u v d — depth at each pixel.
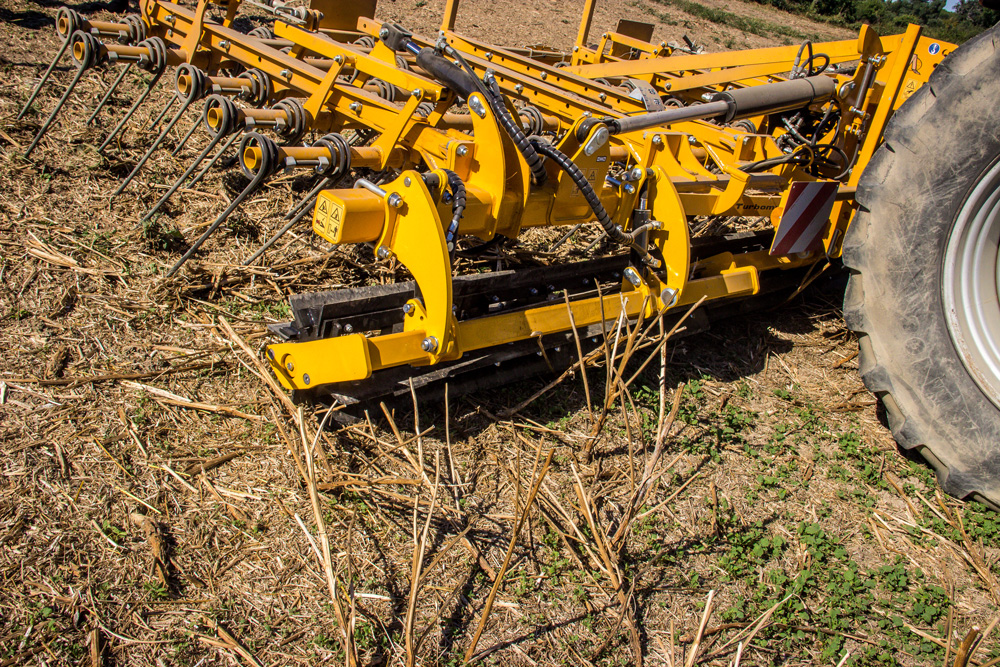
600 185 3.37
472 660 2.26
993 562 2.99
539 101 4.83
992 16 34.94
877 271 3.25
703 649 2.44
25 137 4.93
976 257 3.04
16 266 3.72
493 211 3.08
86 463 2.71
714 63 4.98
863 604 2.72
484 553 2.65
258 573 2.43
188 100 4.43
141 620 2.21
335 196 2.79
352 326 3.12
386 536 2.65
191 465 2.79
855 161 4.29
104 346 3.34
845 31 26.05
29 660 2.03
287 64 4.27
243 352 3.45
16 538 2.37
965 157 2.95
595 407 3.53
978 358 3.04
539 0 14.32
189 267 4.04
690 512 3.02
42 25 7.00
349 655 2.05
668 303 3.55
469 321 3.02
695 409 3.64
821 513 3.14
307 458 2.37
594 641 2.40
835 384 4.10
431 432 3.17
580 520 2.84
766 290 4.56
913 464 3.51
